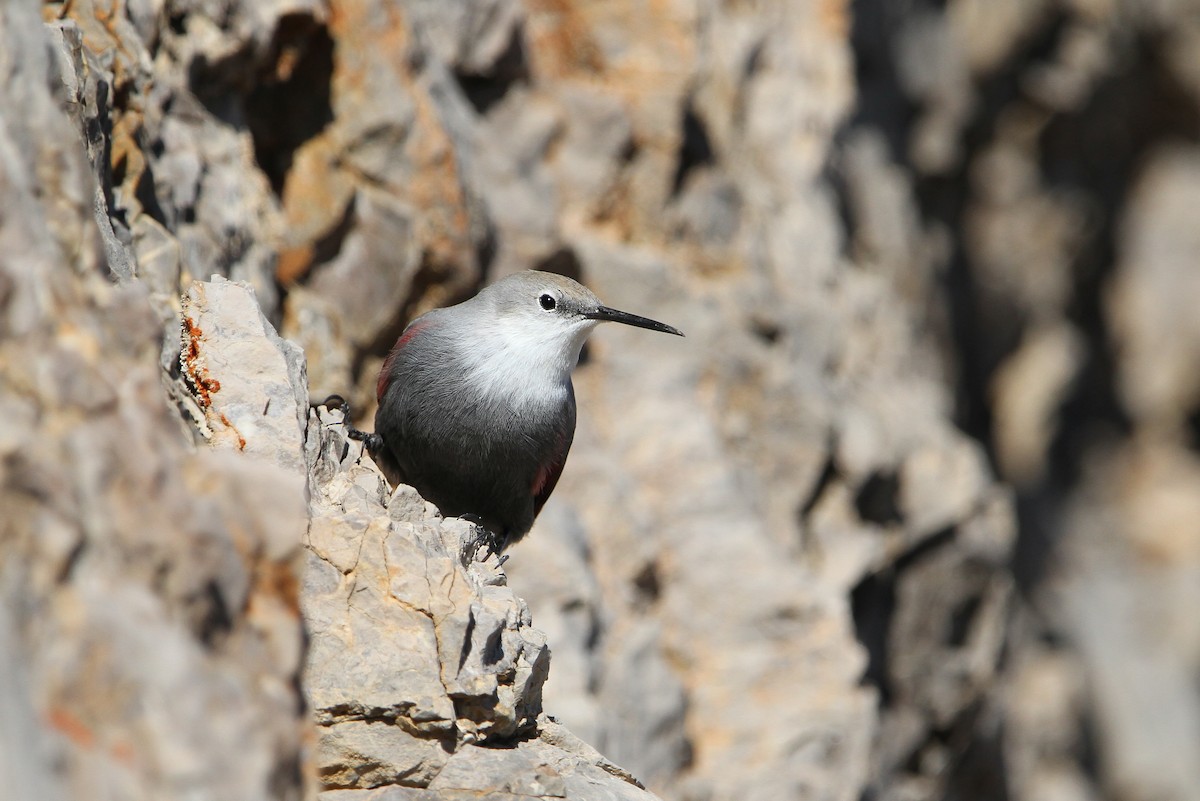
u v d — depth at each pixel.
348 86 11.01
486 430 9.27
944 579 15.73
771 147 17.14
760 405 14.63
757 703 13.02
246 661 4.65
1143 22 29.31
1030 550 29.48
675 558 13.41
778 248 16.44
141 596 4.34
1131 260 32.47
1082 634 28.55
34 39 5.13
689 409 13.89
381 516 7.38
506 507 9.66
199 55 9.52
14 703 3.82
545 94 14.13
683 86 14.69
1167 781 26.91
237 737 4.32
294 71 10.73
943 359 25.34
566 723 10.74
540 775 6.65
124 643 4.19
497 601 7.35
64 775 3.88
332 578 6.74
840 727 12.98
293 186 10.77
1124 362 32.78
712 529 13.50
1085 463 31.98
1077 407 31.95
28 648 3.99
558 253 13.59
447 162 11.52
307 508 6.91
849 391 16.03
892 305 18.91
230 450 6.90
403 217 11.30
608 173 14.31
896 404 16.80
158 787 4.07
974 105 27.19
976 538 15.98
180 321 7.50
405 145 11.28
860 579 14.69
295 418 7.22
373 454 9.42
